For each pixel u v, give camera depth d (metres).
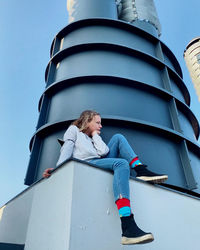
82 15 10.62
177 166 5.96
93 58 8.00
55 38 10.15
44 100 7.49
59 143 5.75
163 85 8.38
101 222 2.24
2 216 5.53
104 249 2.12
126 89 7.09
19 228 4.09
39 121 6.92
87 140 3.16
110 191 2.52
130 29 9.55
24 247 2.73
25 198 4.36
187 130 7.83
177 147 6.44
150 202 2.96
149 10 13.02
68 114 6.45
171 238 2.91
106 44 8.23
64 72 8.09
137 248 2.48
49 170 2.79
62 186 2.36
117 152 3.20
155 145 5.97
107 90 6.89
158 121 6.78
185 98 10.10
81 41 8.83
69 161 2.42
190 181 5.72
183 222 3.23
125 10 13.02
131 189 2.81
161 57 9.22
